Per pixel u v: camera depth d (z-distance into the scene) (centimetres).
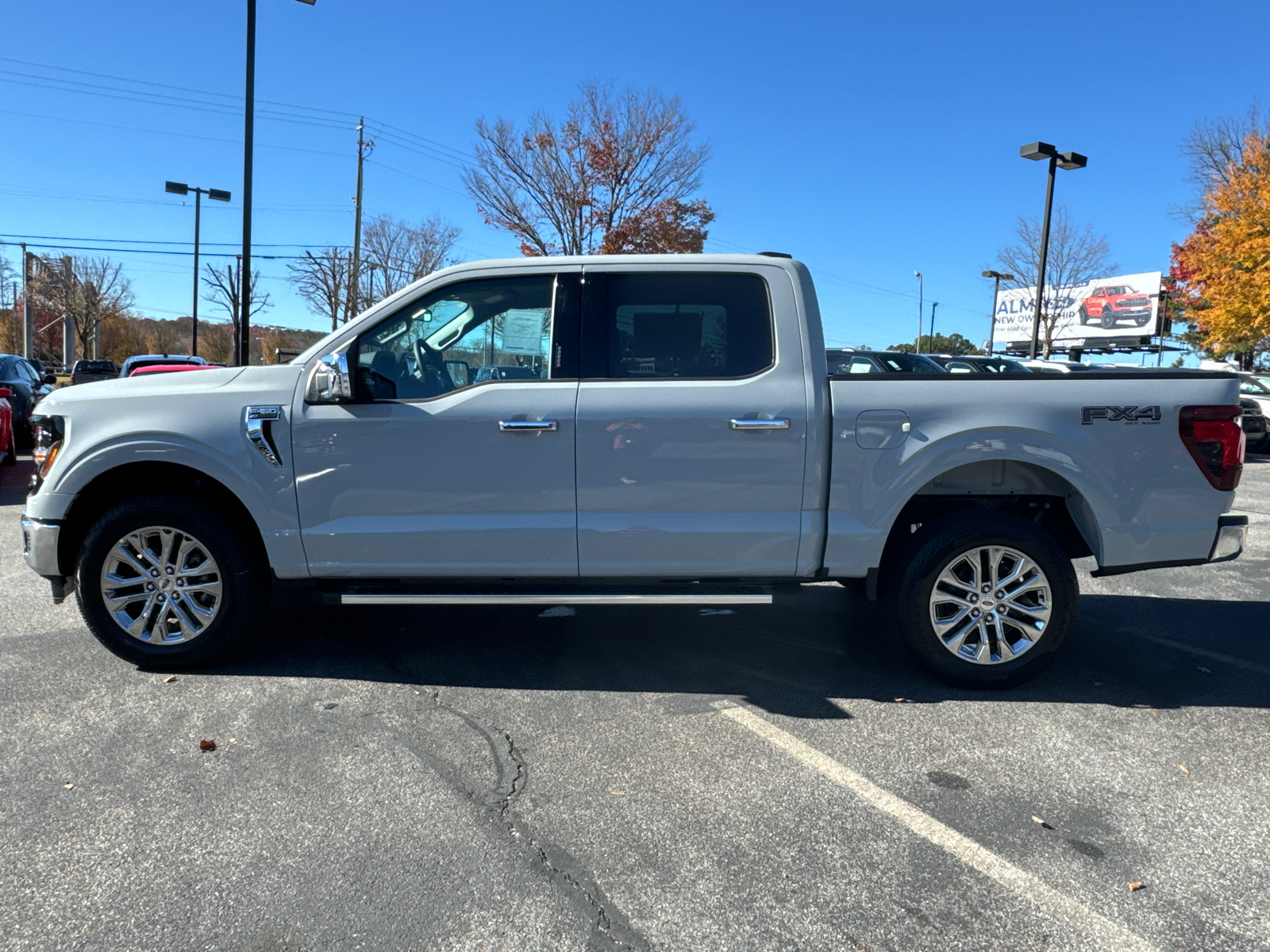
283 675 425
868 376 410
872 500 405
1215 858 274
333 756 338
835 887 256
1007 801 310
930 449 400
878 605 537
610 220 2331
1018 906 248
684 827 289
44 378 1894
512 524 409
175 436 405
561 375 412
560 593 415
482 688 413
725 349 412
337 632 496
